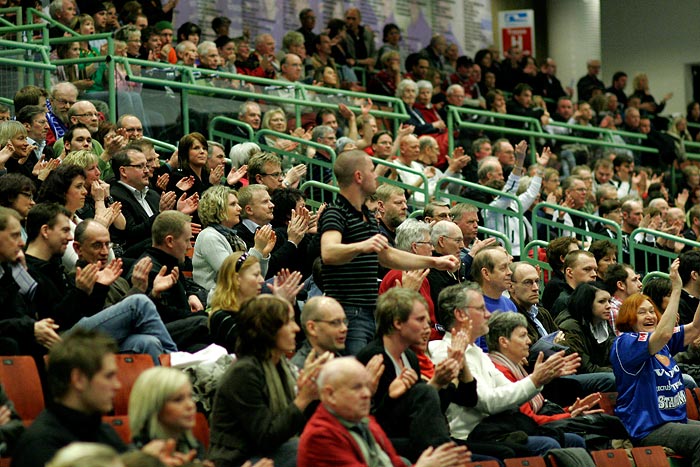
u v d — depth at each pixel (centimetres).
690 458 1069
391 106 1956
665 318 1085
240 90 1681
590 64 2731
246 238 1195
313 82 2025
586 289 1173
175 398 697
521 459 930
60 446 669
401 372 869
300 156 1630
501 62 2633
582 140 2175
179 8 2283
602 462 1009
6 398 757
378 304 874
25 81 1508
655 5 3131
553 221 1606
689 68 3114
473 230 1319
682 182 2370
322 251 923
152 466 583
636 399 1091
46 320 854
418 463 768
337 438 749
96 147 1373
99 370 677
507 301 1136
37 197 1095
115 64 1547
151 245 1134
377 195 1291
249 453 780
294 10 2517
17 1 1817
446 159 2011
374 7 2666
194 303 1048
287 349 798
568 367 968
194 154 1333
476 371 973
